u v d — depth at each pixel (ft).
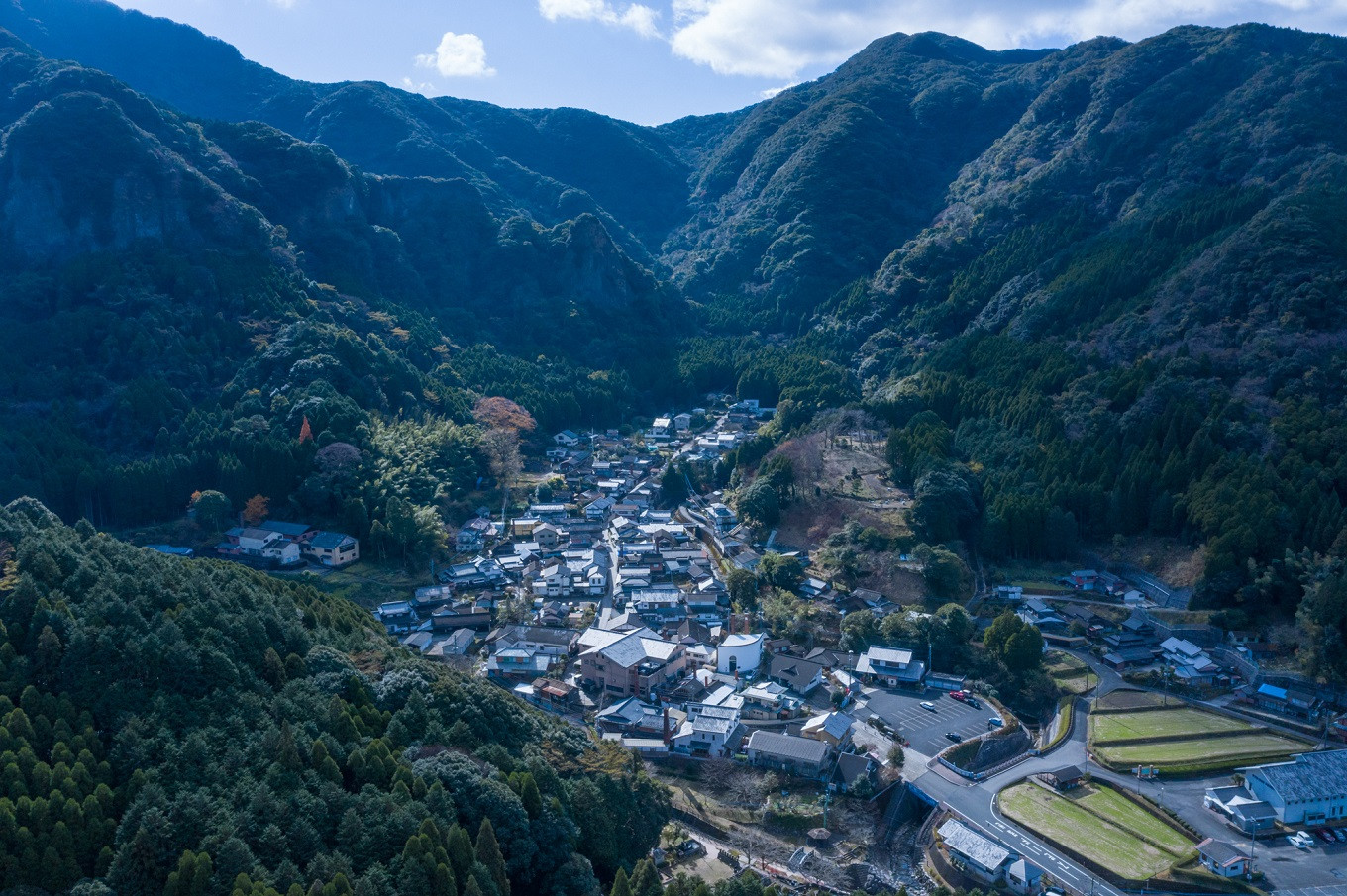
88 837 206.59
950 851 310.04
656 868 278.46
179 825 209.97
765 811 335.88
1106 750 377.50
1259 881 297.94
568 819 258.98
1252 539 472.03
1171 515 522.88
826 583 522.06
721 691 407.64
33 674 241.96
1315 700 411.95
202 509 536.83
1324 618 423.23
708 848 313.73
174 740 236.43
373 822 225.76
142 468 542.98
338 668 289.53
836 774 353.72
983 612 495.00
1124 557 529.04
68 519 532.32
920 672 435.53
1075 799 344.08
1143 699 422.00
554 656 450.30
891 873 306.96
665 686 419.95
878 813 337.11
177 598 284.82
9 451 530.27
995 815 333.01
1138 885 294.05
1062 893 289.74
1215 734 390.83
